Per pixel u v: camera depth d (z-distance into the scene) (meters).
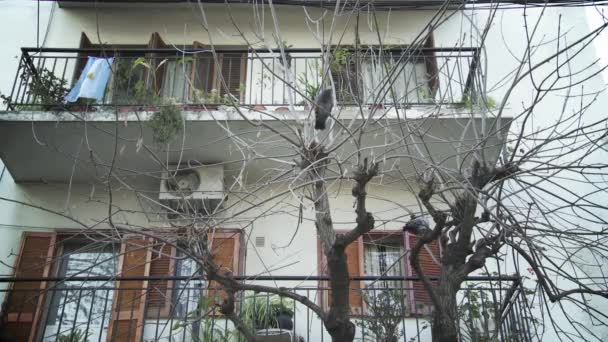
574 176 7.70
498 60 8.77
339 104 6.50
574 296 7.19
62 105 7.09
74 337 6.65
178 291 7.25
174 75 8.38
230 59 8.66
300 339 6.56
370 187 8.05
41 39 9.17
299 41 9.37
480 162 5.09
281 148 7.31
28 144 7.41
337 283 4.46
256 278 5.44
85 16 9.51
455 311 4.55
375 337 6.31
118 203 7.86
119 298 6.07
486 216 4.91
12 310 7.06
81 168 7.70
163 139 6.99
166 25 9.54
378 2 8.75
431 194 4.64
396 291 6.35
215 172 7.55
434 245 7.61
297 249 7.60
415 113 7.03
